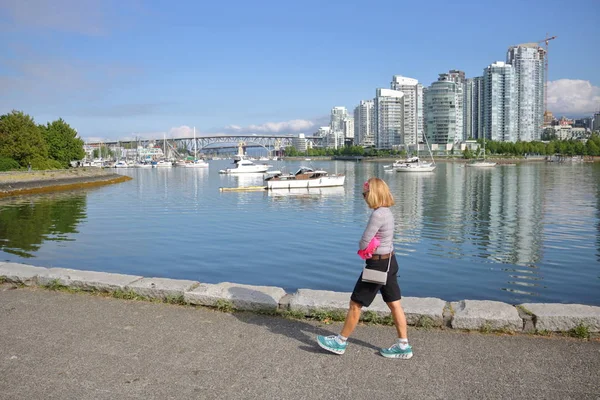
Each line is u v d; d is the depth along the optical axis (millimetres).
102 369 5242
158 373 5152
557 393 4684
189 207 43250
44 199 52562
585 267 18531
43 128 88875
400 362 5406
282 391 4754
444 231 27797
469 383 4898
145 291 7762
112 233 27422
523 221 32062
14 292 8203
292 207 42688
